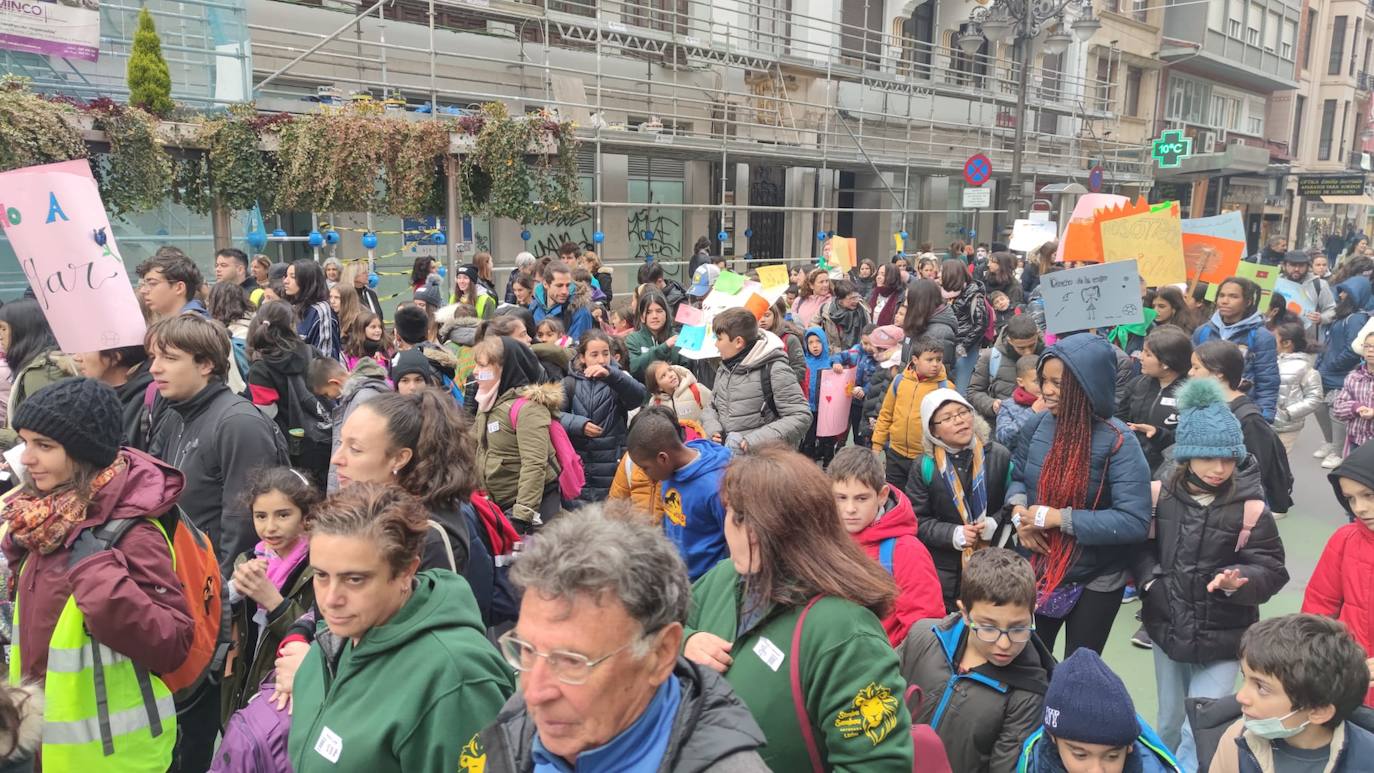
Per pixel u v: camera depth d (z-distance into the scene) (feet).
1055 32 49.93
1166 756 7.27
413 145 35.42
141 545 8.04
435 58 43.19
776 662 6.25
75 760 7.86
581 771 4.67
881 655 6.18
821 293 32.68
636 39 55.67
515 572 4.72
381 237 44.27
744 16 62.13
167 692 8.45
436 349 18.54
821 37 66.23
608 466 18.07
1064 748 7.26
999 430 17.90
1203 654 11.22
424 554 7.99
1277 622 7.57
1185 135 97.50
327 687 6.68
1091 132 88.89
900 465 17.90
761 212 67.00
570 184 40.32
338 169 34.04
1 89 26.71
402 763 6.12
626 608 4.47
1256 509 10.93
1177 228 21.11
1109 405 11.83
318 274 21.80
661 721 4.79
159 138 30.17
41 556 8.01
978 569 8.40
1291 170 122.01
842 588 6.25
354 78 44.14
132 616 7.74
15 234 12.07
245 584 8.79
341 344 22.52
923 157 69.36
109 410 8.00
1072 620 12.34
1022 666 8.55
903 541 9.65
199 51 35.19
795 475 6.40
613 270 55.67
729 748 4.64
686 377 17.95
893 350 23.53
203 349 11.03
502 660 6.72
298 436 15.28
